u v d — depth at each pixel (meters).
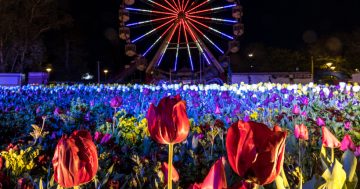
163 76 40.41
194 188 1.59
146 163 4.41
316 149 5.43
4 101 14.62
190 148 5.64
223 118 9.98
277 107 12.34
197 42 37.56
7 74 33.31
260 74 35.41
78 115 9.34
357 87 16.36
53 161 1.79
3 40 45.22
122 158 4.97
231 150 1.56
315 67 56.69
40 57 49.31
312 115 10.17
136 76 51.69
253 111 10.44
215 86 19.05
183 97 16.47
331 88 18.50
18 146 5.33
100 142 5.29
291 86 17.25
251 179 1.53
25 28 45.66
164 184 3.01
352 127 8.01
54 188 3.35
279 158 1.53
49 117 8.63
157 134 1.82
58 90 20.00
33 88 21.23
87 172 1.77
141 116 9.92
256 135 1.52
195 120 9.94
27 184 2.85
